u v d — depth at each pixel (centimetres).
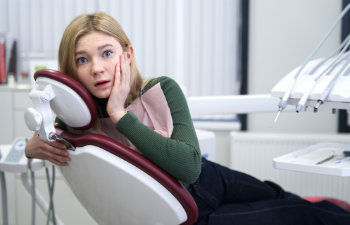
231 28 295
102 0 298
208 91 301
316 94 99
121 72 104
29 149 111
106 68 103
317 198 196
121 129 100
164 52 300
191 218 101
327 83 100
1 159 134
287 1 288
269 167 281
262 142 279
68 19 299
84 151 94
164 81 116
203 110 167
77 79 107
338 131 289
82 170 98
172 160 98
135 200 97
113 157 93
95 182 98
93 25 103
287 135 278
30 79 277
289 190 280
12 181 268
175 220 98
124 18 299
